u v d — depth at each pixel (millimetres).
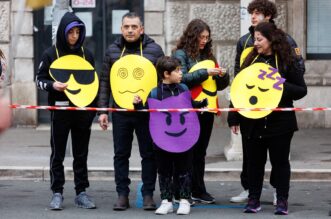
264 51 9297
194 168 10078
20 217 9312
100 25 17266
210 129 9977
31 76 17016
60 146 9625
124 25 9758
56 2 13250
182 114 9359
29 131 16672
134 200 10453
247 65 9406
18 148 14461
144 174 9734
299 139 15602
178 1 16891
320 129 16984
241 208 9852
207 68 9742
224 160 13219
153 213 9523
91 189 11328
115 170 9781
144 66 9719
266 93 9148
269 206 9969
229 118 9594
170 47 16953
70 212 9609
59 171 9727
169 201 9508
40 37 17031
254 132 9117
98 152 14039
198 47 9867
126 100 9633
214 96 9891
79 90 9578
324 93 17047
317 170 12141
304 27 17125
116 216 9328
